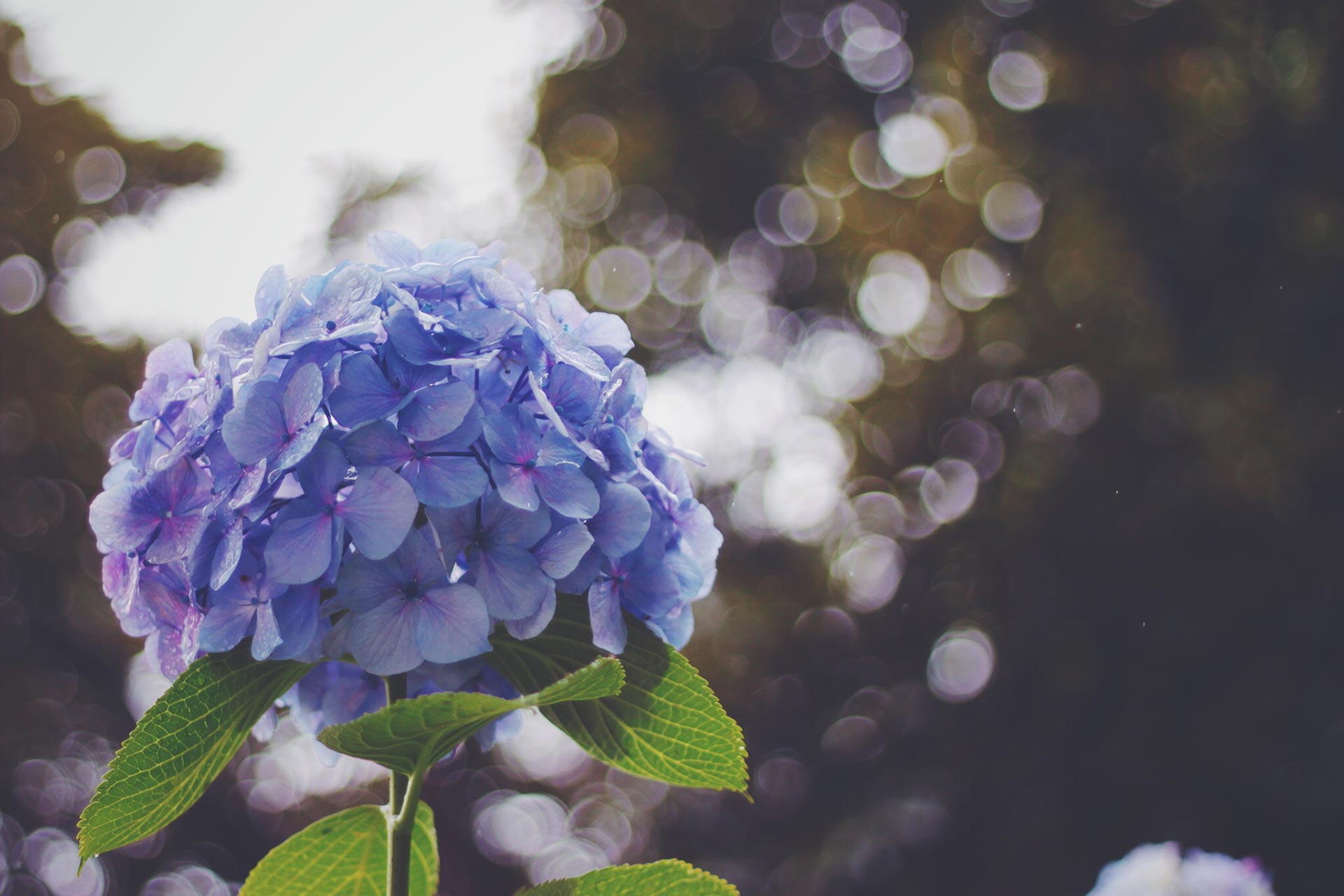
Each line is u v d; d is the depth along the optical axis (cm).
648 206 1197
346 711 160
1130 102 957
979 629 983
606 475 134
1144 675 872
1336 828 781
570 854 1227
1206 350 904
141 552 131
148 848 1048
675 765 146
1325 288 842
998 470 991
